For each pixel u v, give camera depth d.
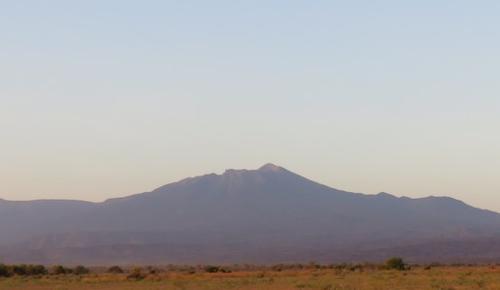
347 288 61.03
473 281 68.81
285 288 64.19
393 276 82.31
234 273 105.12
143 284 75.94
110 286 73.12
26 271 112.81
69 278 91.94
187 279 86.12
